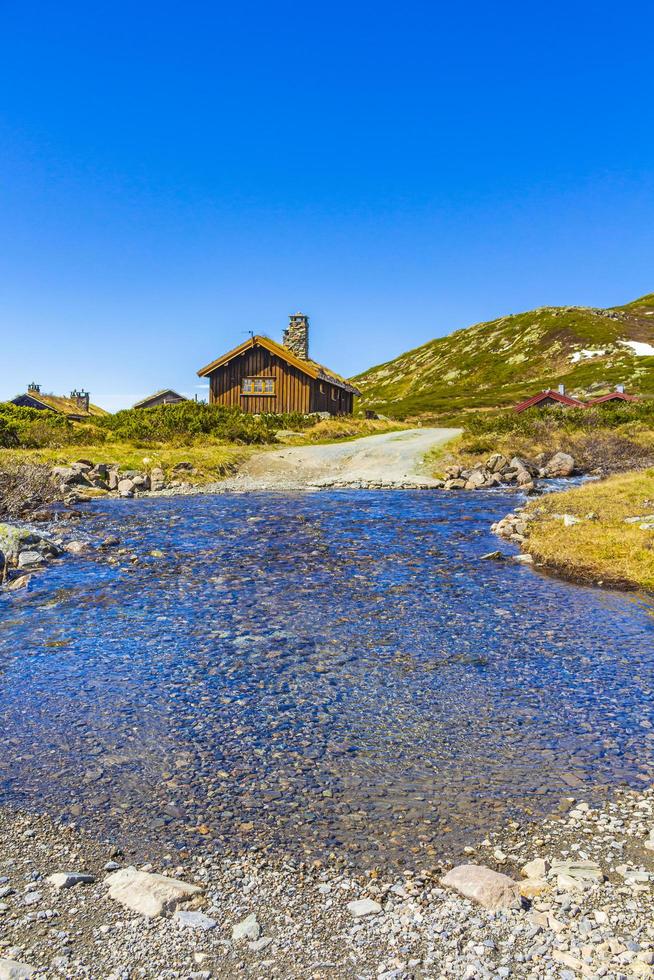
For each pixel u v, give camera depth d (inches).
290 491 1165.7
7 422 1353.3
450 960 152.3
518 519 773.3
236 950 156.3
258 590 514.0
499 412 3095.5
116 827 213.6
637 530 647.8
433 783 242.8
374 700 315.9
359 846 203.5
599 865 191.6
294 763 257.3
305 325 2292.1
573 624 430.9
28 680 339.6
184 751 266.8
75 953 154.1
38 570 579.5
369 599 489.1
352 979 146.6
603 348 4795.8
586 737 278.8
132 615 450.9
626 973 146.2
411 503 994.1
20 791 236.2
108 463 1219.2
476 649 385.4
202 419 1654.8
